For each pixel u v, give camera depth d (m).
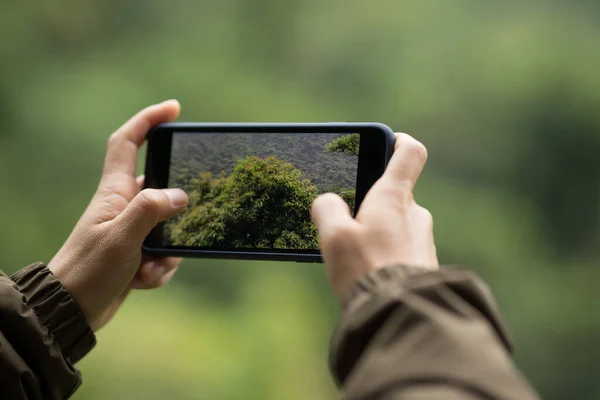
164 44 3.76
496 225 3.68
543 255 3.84
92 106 3.30
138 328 2.55
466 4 4.09
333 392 2.91
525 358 3.65
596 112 3.91
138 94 3.52
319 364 2.99
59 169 3.10
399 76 4.01
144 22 3.76
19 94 3.23
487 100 3.97
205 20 3.87
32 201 3.04
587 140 3.92
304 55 4.04
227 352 2.77
